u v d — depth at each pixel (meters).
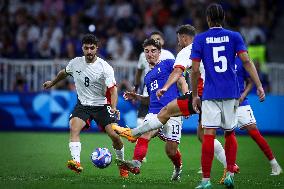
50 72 55.53
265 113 52.81
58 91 53.53
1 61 55.47
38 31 63.53
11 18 64.81
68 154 37.91
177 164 27.44
